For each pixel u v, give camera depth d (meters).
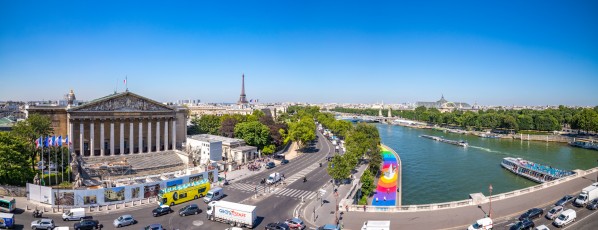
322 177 171.62
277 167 196.62
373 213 115.12
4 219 95.62
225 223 106.88
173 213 115.06
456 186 183.50
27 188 122.12
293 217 113.25
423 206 118.44
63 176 147.62
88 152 192.75
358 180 162.00
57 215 110.25
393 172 197.25
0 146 126.88
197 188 131.75
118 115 193.25
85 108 184.75
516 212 114.50
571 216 103.62
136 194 127.81
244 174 175.62
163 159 194.75
